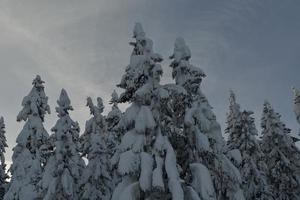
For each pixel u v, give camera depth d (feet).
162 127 56.39
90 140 100.83
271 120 119.96
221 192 61.05
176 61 63.31
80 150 98.17
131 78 58.49
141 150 52.70
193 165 55.57
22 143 98.89
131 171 51.44
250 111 110.22
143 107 55.42
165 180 53.11
